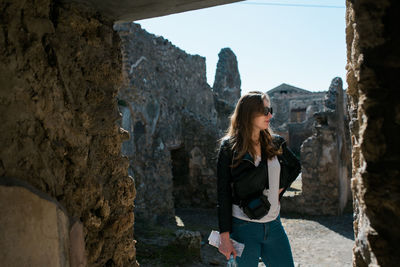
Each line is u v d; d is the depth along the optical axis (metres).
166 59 9.56
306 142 9.41
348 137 10.78
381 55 1.23
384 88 1.23
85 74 1.89
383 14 1.22
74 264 1.69
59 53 1.71
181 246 5.10
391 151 1.23
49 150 1.62
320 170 9.22
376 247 1.25
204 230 7.44
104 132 2.03
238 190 1.92
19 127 1.47
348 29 1.67
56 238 1.57
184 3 1.90
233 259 1.87
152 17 2.13
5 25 1.43
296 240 7.01
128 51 7.25
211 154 10.32
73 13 1.81
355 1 1.29
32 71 1.54
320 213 9.17
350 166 10.82
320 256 5.99
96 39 1.98
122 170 2.17
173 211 8.61
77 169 1.78
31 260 1.47
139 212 6.83
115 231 2.06
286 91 27.59
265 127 1.93
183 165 10.58
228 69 18.41
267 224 1.91
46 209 1.53
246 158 1.90
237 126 1.94
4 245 1.40
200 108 12.62
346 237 7.18
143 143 7.75
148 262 4.61
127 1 1.86
